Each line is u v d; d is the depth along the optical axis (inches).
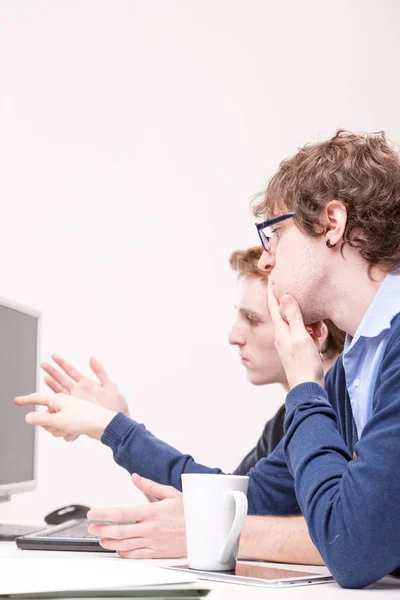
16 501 118.0
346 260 42.4
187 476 37.2
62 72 128.6
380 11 126.9
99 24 129.1
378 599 30.0
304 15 127.6
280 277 43.8
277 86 127.0
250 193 125.1
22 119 128.0
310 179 42.9
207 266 123.6
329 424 38.2
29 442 74.3
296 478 37.0
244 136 126.3
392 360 37.3
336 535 33.8
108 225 125.0
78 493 118.1
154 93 127.5
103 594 25.8
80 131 127.3
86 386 64.9
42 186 126.5
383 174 42.3
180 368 121.3
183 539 43.1
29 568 30.0
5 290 124.6
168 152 126.3
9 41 129.4
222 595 30.0
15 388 69.8
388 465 33.4
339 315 43.5
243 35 128.0
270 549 42.6
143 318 122.8
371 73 126.3
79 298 123.6
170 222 124.9
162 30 128.5
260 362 80.4
